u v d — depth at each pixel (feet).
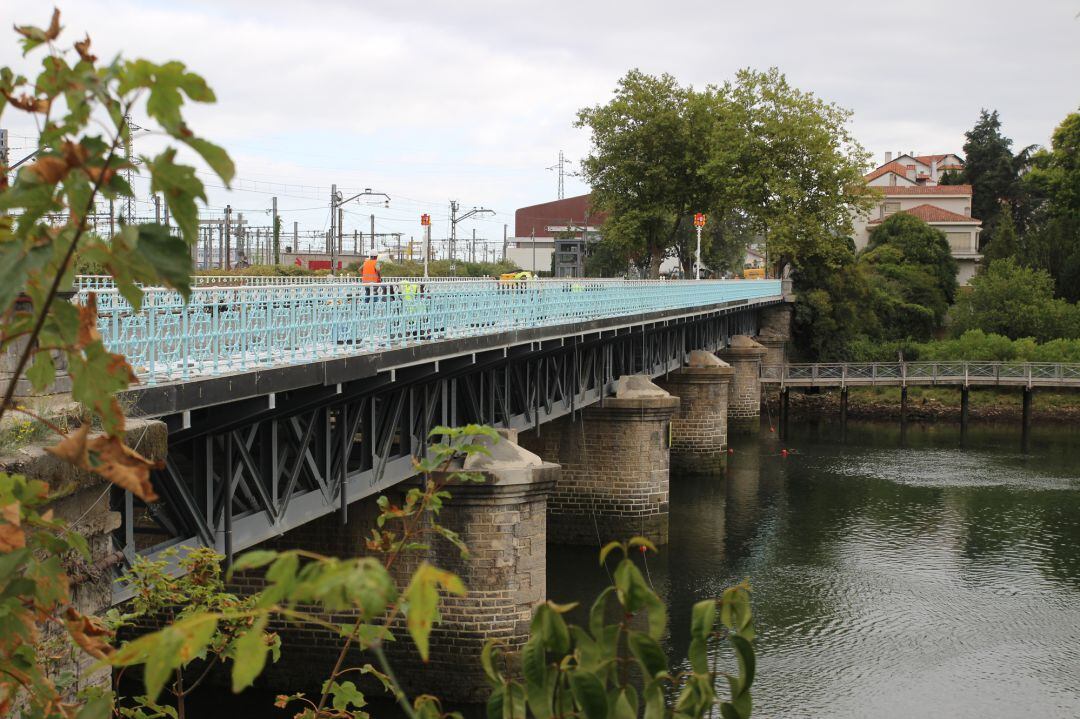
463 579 74.18
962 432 219.82
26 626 13.25
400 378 64.28
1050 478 161.48
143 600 29.73
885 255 301.84
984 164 407.85
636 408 122.21
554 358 101.60
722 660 81.51
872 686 76.74
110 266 10.23
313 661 73.72
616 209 226.58
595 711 12.44
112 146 10.11
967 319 278.46
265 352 48.52
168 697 72.38
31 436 29.84
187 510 45.42
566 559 114.93
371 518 73.72
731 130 219.20
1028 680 78.59
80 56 10.53
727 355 220.23
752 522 130.82
